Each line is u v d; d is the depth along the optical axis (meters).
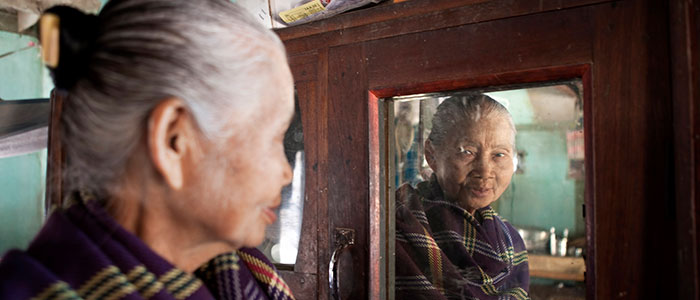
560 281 0.67
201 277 0.59
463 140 0.74
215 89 0.40
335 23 0.80
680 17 0.53
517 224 0.71
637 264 0.58
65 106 0.43
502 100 0.71
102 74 0.39
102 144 0.41
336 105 0.80
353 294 0.78
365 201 0.77
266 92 0.44
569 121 0.66
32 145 1.06
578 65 0.62
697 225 0.51
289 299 0.66
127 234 0.42
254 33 0.44
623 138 0.59
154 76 0.39
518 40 0.66
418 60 0.73
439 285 0.77
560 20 0.64
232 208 0.44
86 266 0.40
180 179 0.41
